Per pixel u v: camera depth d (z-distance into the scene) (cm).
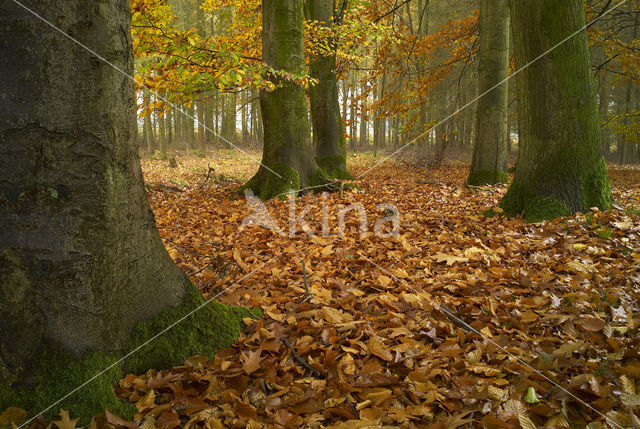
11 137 151
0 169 152
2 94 149
